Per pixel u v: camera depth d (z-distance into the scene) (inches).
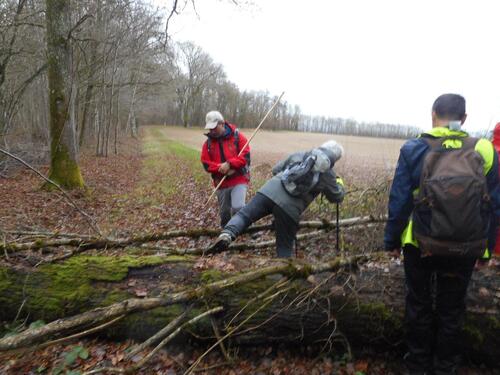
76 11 643.5
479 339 113.2
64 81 437.1
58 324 101.3
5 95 790.5
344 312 120.8
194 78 3090.6
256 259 139.8
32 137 1008.2
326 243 195.2
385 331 120.1
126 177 635.5
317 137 1819.6
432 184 90.8
